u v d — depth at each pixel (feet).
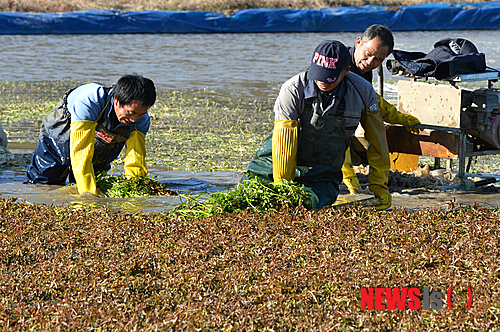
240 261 19.72
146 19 132.36
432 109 32.55
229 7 148.36
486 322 16.28
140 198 27.81
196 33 134.92
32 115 53.42
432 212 25.07
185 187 31.48
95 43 112.98
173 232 22.29
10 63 87.56
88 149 27.71
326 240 21.34
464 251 20.58
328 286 18.44
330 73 23.32
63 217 24.35
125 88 26.03
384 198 26.07
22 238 21.71
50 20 127.24
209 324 16.40
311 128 25.30
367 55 27.71
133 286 18.40
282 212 23.89
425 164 35.65
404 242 21.63
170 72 81.61
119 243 21.34
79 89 28.68
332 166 26.14
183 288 18.29
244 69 84.74
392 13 141.49
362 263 19.60
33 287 18.25
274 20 137.90
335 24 140.05
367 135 26.18
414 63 32.40
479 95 31.32
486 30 143.64
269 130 48.55
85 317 16.62
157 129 48.16
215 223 22.72
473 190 31.19
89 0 151.12
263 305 17.12
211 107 58.59
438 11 142.82
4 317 16.49
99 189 28.35
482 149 33.24
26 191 29.40
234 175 34.35
